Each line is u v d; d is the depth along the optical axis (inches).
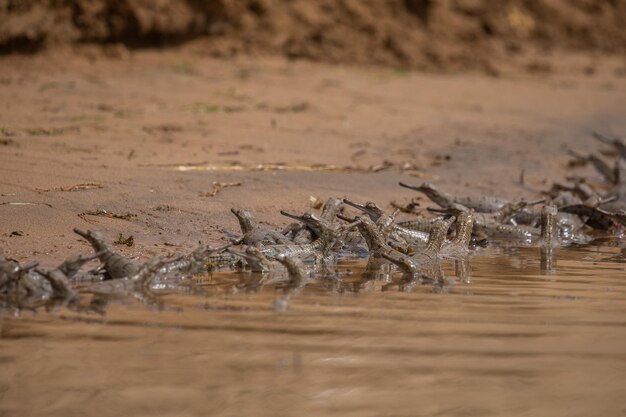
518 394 369.7
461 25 2031.3
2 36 1492.4
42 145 914.7
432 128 1266.0
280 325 461.7
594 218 858.8
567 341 442.6
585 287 573.6
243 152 971.9
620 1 2434.8
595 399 364.2
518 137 1283.2
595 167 1060.5
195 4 1688.0
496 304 518.3
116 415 346.6
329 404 356.2
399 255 651.5
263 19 1763.0
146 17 1622.8
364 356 413.1
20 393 367.2
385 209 808.3
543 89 1786.4
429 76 1787.6
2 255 547.5
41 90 1274.6
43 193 729.6
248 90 1398.9
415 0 1971.0
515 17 2218.3
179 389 371.2
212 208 747.4
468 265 650.8
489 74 1909.4
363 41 1852.9
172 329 452.4
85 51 1565.0
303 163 943.7
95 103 1208.2
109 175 805.2
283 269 614.5
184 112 1186.6
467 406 355.6
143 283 556.1
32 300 511.5
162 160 891.4
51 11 1541.6
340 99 1407.5
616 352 424.2
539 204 901.2
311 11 1829.5
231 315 480.7
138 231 677.9
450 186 930.1
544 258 689.0
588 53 2315.5
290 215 663.8
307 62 1742.1
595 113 1579.7
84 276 565.9
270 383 378.3
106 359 405.7
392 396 365.1
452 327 463.5
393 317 482.3
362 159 1010.1
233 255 633.0
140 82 1400.1
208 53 1675.7
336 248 680.4
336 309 498.3
